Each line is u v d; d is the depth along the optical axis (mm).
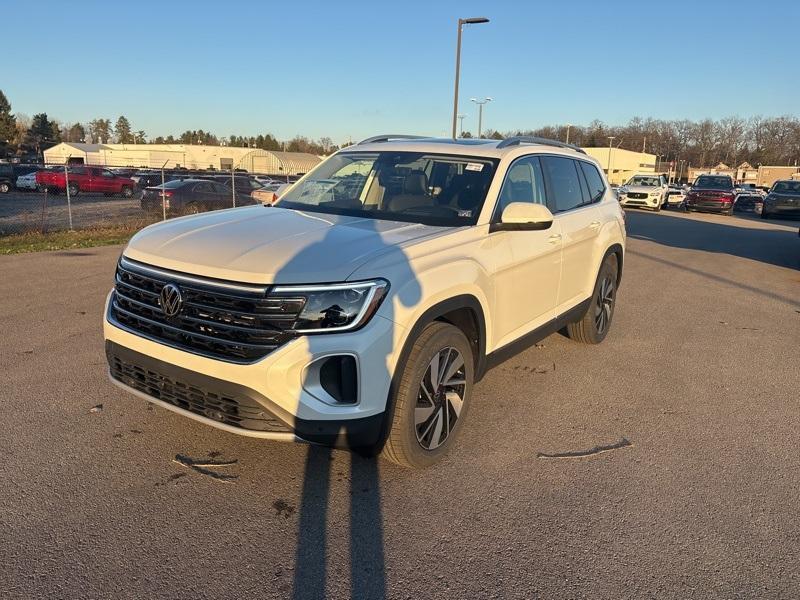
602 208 5988
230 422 3090
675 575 2822
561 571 2822
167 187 19781
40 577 2631
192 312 3129
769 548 3049
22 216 19500
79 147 73875
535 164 4895
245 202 21906
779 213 28031
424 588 2678
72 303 7312
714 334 7016
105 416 4176
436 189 4289
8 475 3412
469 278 3635
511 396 4898
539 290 4660
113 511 3131
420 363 3336
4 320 6477
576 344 6391
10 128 101750
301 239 3375
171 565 2754
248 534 2998
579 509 3326
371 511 3230
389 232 3615
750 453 4059
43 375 4887
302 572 2748
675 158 118250
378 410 3135
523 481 3596
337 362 3047
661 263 12594
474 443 4051
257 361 2930
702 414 4684
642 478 3684
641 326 7273
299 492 3379
